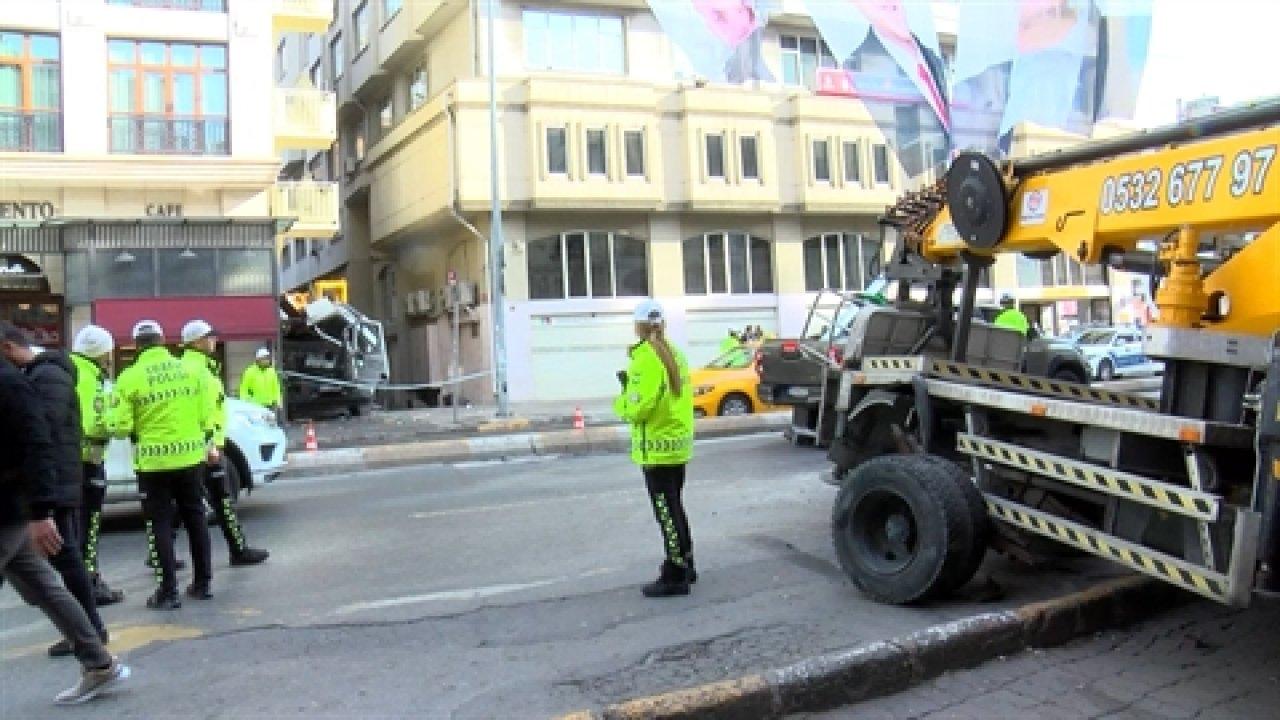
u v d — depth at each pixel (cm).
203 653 528
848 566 589
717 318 2848
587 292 2689
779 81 2898
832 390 734
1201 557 446
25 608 649
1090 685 466
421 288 3108
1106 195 527
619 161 2644
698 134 2747
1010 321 1495
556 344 2641
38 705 458
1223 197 460
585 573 685
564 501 997
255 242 2078
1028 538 569
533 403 2527
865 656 458
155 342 638
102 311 1950
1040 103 2167
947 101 2100
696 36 1603
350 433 1869
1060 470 514
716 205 2758
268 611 616
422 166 2733
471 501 1040
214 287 2045
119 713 444
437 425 1989
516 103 2556
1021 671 485
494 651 513
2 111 1989
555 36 2647
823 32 2048
